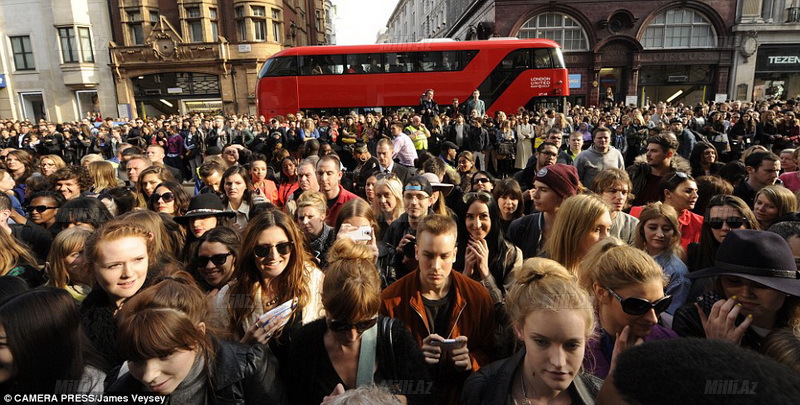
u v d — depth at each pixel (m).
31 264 2.97
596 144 5.54
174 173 6.88
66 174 4.64
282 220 2.32
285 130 12.77
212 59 27.06
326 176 4.62
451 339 2.11
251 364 1.73
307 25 41.12
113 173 5.36
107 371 1.81
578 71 24.66
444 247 2.24
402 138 8.72
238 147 7.42
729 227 2.78
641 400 0.72
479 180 4.84
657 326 1.96
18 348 1.50
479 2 26.72
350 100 15.98
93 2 27.12
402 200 4.09
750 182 4.54
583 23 24.19
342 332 1.77
